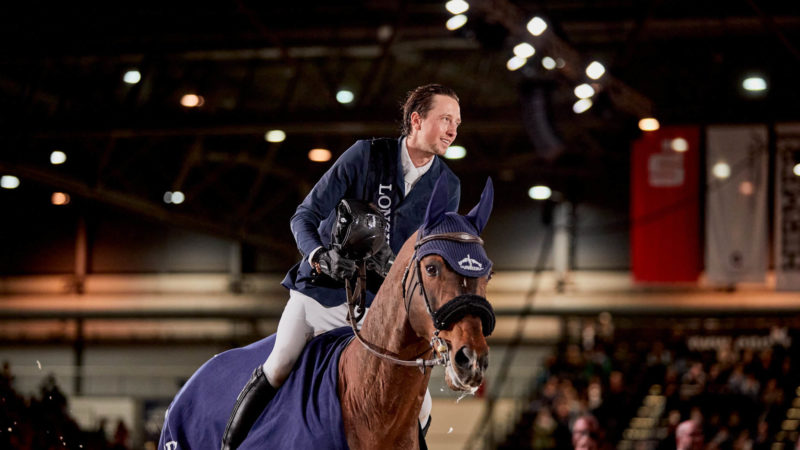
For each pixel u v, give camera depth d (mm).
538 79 15172
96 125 16406
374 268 3992
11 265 28469
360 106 15922
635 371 20891
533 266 26750
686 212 18078
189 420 4141
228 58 21344
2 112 17203
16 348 28031
